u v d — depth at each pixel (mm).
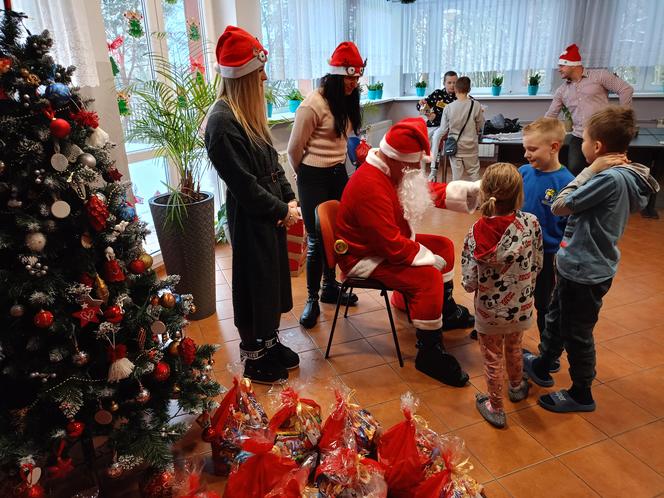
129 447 1456
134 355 1495
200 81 2613
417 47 6742
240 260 1969
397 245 2043
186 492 1340
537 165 2043
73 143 1349
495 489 1580
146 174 3436
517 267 1718
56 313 1317
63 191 1326
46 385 1351
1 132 1201
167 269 2633
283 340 2504
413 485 1408
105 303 1405
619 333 2488
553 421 1888
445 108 4547
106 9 2826
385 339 2506
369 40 5934
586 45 5930
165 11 3309
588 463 1683
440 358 2125
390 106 7055
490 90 6723
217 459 1635
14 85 1219
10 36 1250
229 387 2121
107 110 2738
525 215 1747
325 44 4945
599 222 1701
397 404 1998
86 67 2229
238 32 1783
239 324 2080
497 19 6234
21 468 1289
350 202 2092
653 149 4496
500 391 1848
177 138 2502
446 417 1919
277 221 1932
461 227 4242
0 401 1408
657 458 1702
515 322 1783
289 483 1294
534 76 6344
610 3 5676
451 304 2547
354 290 3082
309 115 2354
